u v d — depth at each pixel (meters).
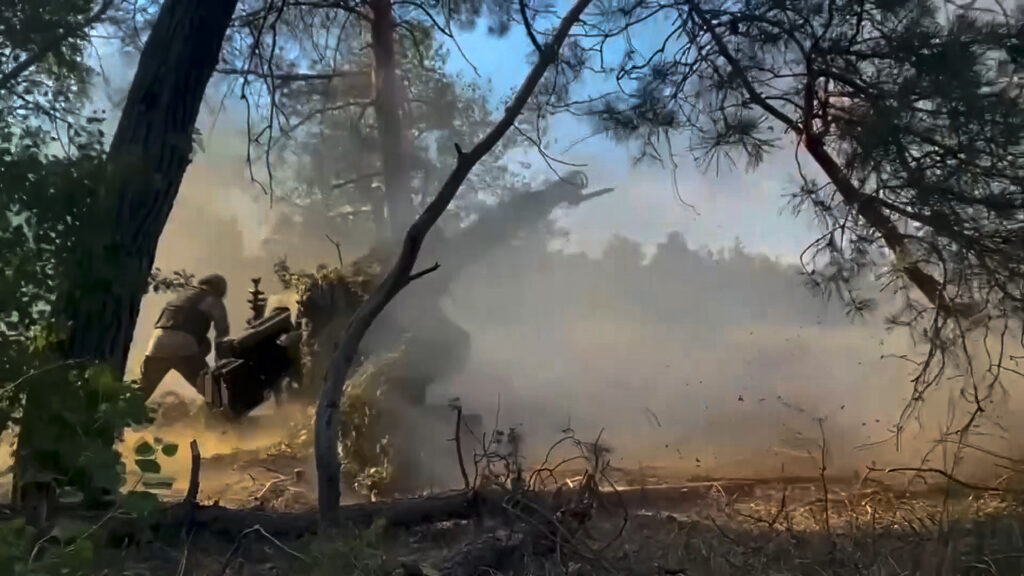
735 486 7.44
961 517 5.46
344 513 5.43
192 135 5.94
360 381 7.37
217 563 4.82
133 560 4.58
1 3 5.31
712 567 4.62
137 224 5.51
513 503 5.23
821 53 6.09
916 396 6.21
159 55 5.80
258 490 7.61
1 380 4.64
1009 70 5.61
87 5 5.63
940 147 5.68
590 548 4.70
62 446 4.59
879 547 4.93
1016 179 5.56
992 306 5.83
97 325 5.26
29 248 4.96
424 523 5.55
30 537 3.82
